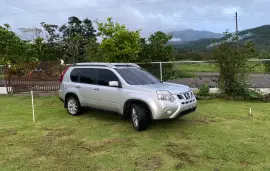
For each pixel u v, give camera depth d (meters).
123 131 6.71
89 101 7.92
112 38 13.12
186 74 12.71
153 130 6.72
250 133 6.32
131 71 7.66
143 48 14.70
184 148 5.41
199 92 11.72
